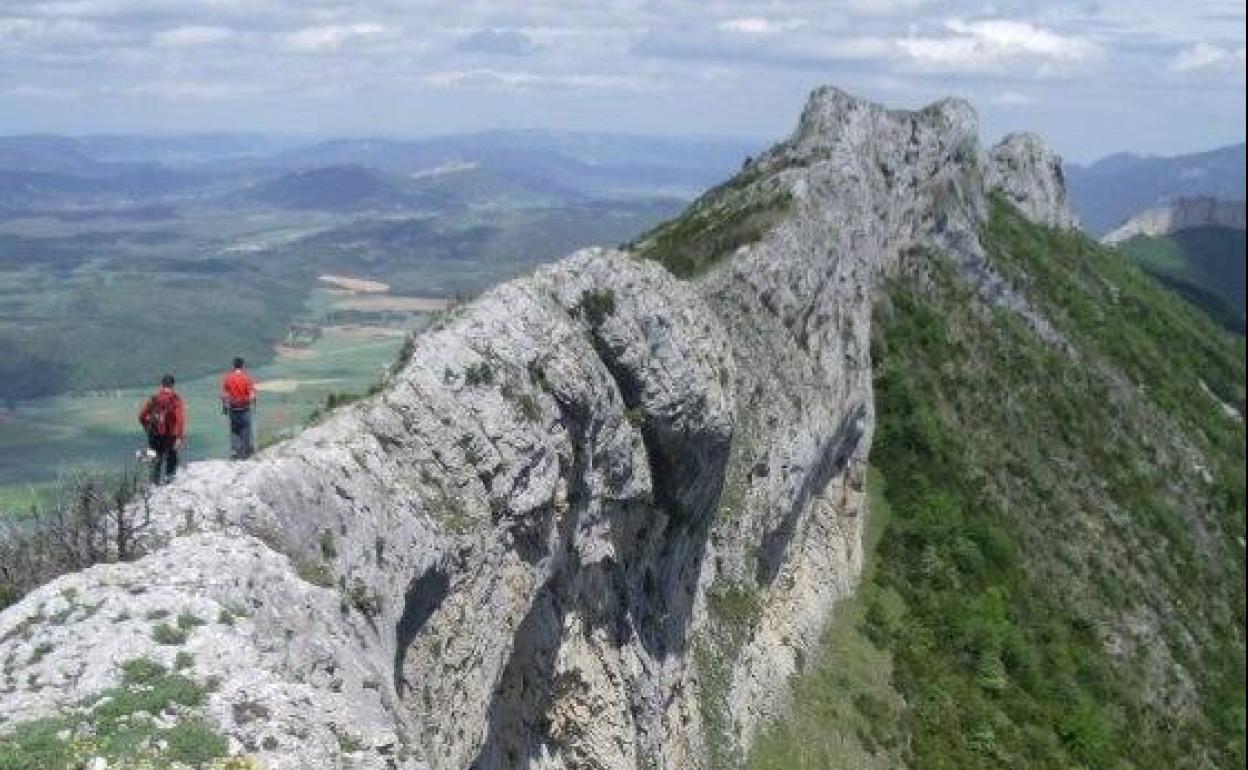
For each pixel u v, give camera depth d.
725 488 50.84
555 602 34.91
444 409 28.88
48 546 22.28
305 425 28.91
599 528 36.78
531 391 31.92
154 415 27.09
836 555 65.19
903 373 83.19
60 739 15.88
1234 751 76.81
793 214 65.56
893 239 92.50
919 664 63.62
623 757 38.72
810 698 55.72
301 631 20.58
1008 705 64.62
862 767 54.19
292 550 22.73
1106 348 115.25
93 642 18.11
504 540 29.92
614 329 38.09
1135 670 77.50
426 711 25.75
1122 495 93.44
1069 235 148.38
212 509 22.34
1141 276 156.12
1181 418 114.06
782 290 60.28
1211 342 147.88
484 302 33.16
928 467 79.31
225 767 16.08
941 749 58.50
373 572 24.25
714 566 49.88
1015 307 107.00
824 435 60.88
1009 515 81.25
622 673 39.16
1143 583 85.69
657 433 40.00
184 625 18.83
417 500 26.80
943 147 107.12
